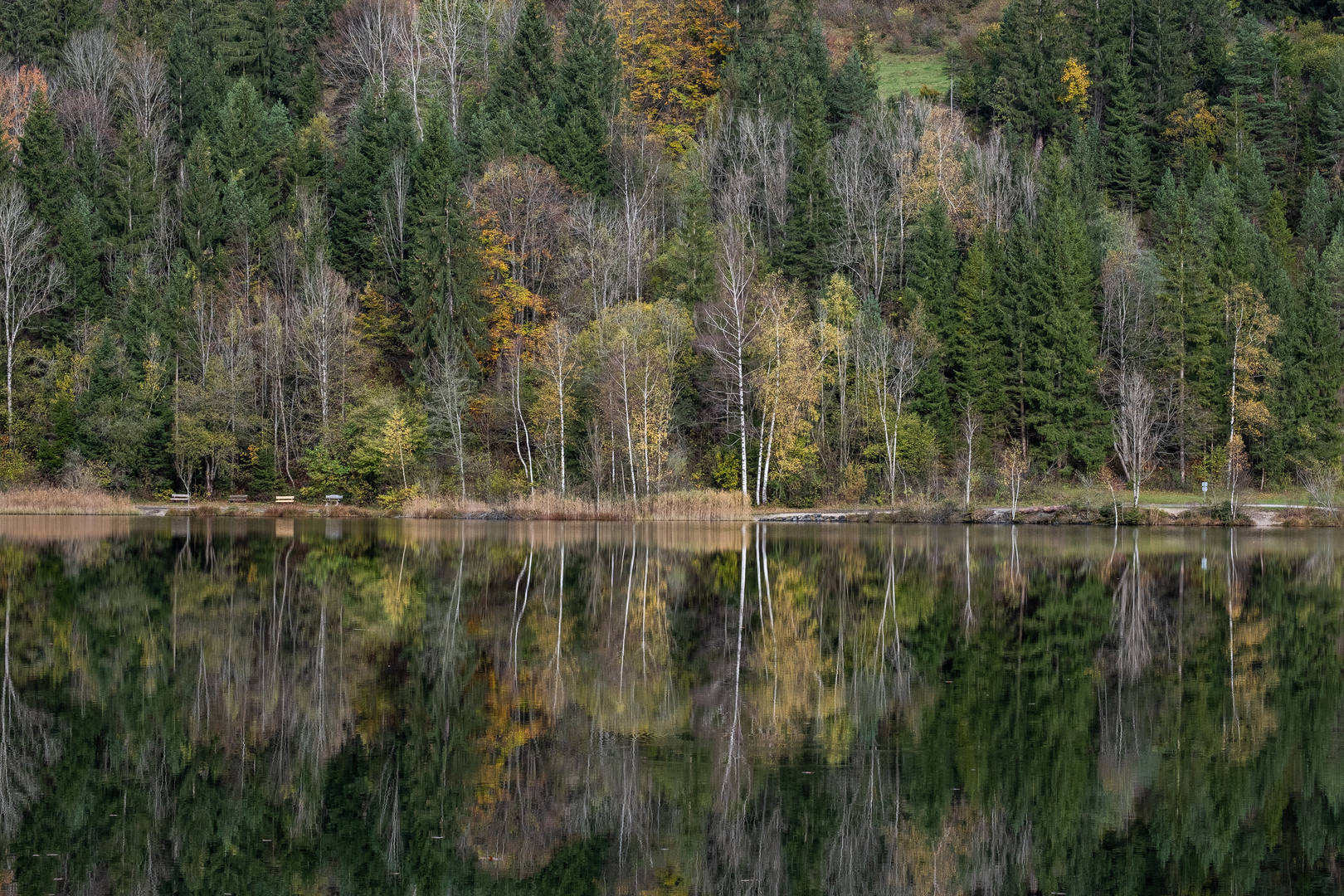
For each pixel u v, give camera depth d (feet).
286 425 227.61
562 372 210.79
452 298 227.61
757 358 215.72
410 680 69.67
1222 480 227.81
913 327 228.02
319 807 47.85
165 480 224.33
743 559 138.10
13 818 46.44
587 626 89.40
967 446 218.38
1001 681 71.36
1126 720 62.03
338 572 120.78
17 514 199.72
